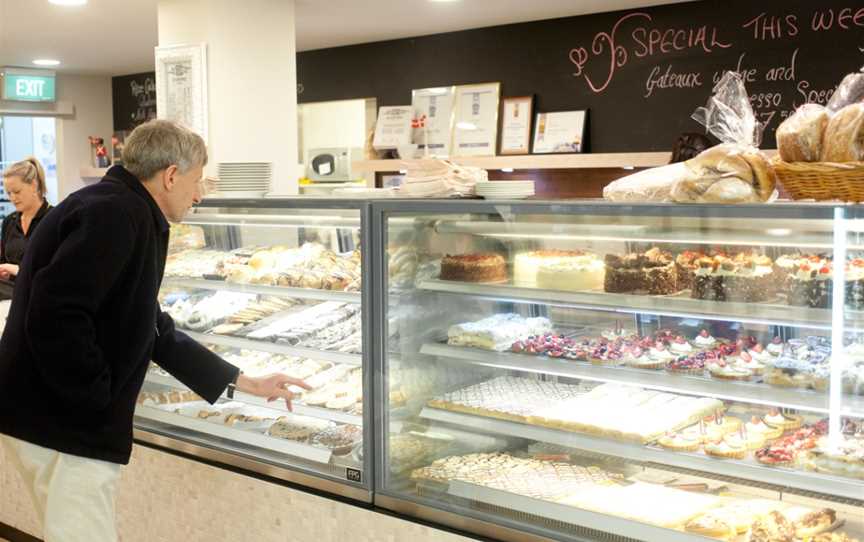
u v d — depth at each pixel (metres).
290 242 3.17
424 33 6.33
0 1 4.98
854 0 4.75
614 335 2.49
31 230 4.90
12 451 2.45
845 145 2.03
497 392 2.74
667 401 2.48
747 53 5.13
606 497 2.41
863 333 2.06
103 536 2.44
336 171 6.65
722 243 2.20
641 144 5.55
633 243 2.38
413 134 6.45
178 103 4.78
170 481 3.16
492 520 2.47
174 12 4.77
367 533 2.68
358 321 2.93
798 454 2.20
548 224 2.45
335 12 5.44
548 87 5.89
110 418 2.40
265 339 3.12
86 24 5.79
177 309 3.44
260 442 3.02
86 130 8.90
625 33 5.54
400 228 2.67
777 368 2.21
